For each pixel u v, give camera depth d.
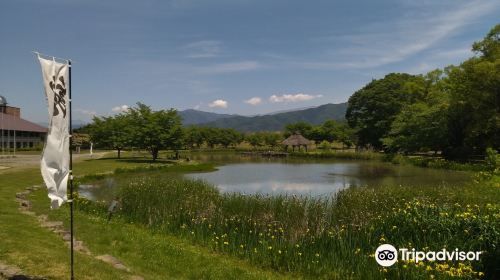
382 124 72.38
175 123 56.31
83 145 85.94
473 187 22.27
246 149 103.38
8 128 70.62
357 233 11.07
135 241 11.88
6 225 11.71
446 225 10.06
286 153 80.94
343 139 97.44
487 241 9.21
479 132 47.91
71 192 7.20
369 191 18.09
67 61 6.82
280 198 15.87
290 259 10.30
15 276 7.32
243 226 12.61
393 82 76.62
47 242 10.43
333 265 9.82
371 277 8.96
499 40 50.00
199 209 14.57
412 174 39.66
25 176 26.91
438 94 61.44
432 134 54.03
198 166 48.03
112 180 32.44
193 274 9.43
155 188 18.84
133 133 53.88
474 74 45.34
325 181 34.84
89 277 7.82
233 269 9.83
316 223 12.28
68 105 6.86
